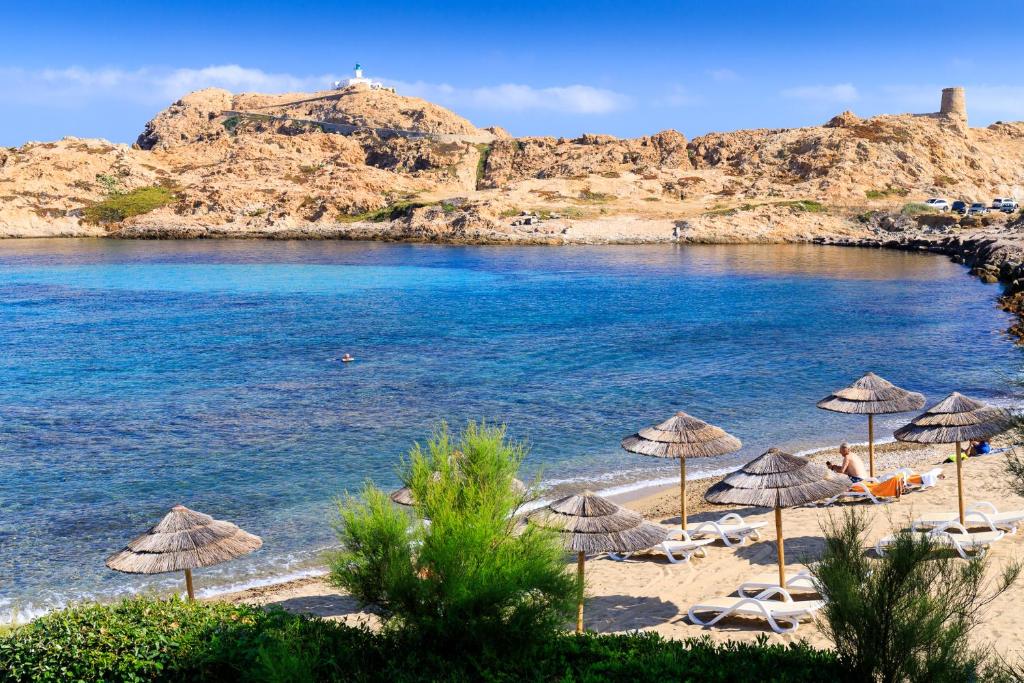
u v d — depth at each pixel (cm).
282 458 2697
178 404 3438
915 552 970
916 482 2181
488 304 6788
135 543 1479
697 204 15625
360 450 2777
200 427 3070
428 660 1010
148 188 17725
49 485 2453
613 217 14750
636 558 1833
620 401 3434
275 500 2325
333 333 5325
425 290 7850
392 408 3347
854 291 7369
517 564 1007
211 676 1017
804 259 10675
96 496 2362
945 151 18050
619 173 17925
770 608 1417
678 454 1809
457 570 1002
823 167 16938
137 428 3062
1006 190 17712
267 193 17012
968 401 1803
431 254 11975
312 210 16275
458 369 4144
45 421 3173
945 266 9575
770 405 3344
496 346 4800
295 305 6825
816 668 1011
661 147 19925
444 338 5094
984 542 1666
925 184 16538
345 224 15525
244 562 1938
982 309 6059
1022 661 1170
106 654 1020
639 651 1090
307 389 3716
